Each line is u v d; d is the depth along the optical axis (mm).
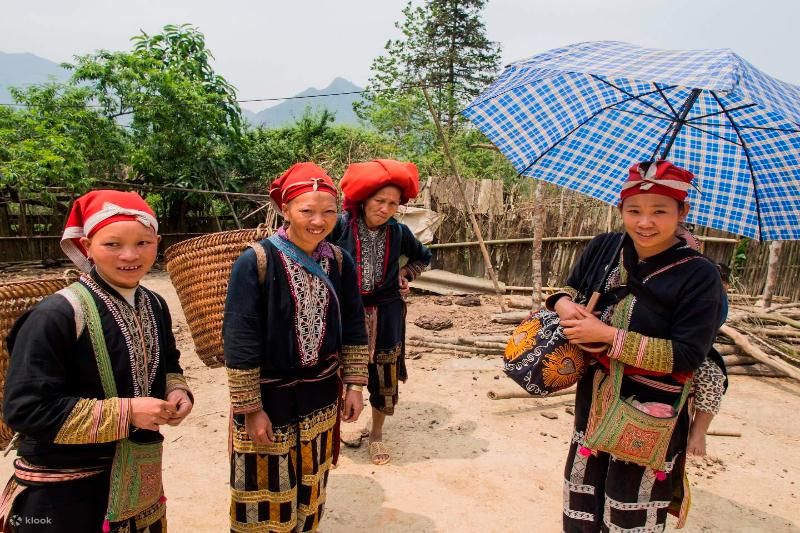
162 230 12508
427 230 8703
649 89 2484
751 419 4414
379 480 3293
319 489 2291
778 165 2346
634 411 1938
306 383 2162
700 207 2543
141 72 11531
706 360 2193
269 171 13625
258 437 2070
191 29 12664
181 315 7152
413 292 8969
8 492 1684
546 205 8922
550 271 9008
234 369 1995
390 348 3365
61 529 1635
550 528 2889
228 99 12945
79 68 11180
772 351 5773
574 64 2035
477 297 8211
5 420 1552
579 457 2230
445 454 3645
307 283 2098
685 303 1907
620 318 2021
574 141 2643
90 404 1577
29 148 9719
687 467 3598
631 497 2066
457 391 4770
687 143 2518
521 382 2195
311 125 15391
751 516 3080
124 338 1699
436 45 25062
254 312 2018
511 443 3836
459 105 18312
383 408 3436
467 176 13578
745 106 2281
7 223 11195
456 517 2953
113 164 11531
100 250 1625
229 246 2750
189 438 3730
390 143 15258
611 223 8539
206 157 12234
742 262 9031
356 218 3209
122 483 1661
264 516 2188
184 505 2973
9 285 1982
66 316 1594
